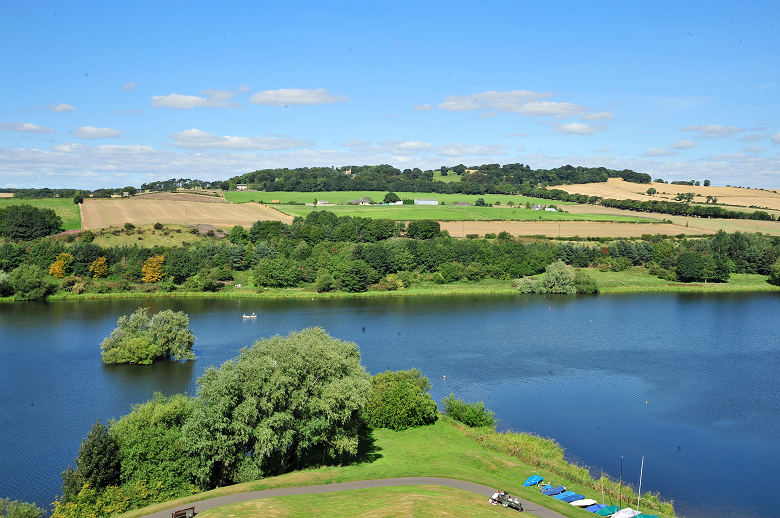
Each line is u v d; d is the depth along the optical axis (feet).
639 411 280.92
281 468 208.54
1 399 292.40
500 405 288.10
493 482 191.52
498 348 392.06
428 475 196.13
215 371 206.90
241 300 557.33
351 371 227.61
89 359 362.74
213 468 200.03
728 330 447.83
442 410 283.18
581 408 284.61
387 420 259.19
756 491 203.41
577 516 165.27
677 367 352.69
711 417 274.57
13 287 539.29
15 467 221.87
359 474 197.47
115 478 191.31
